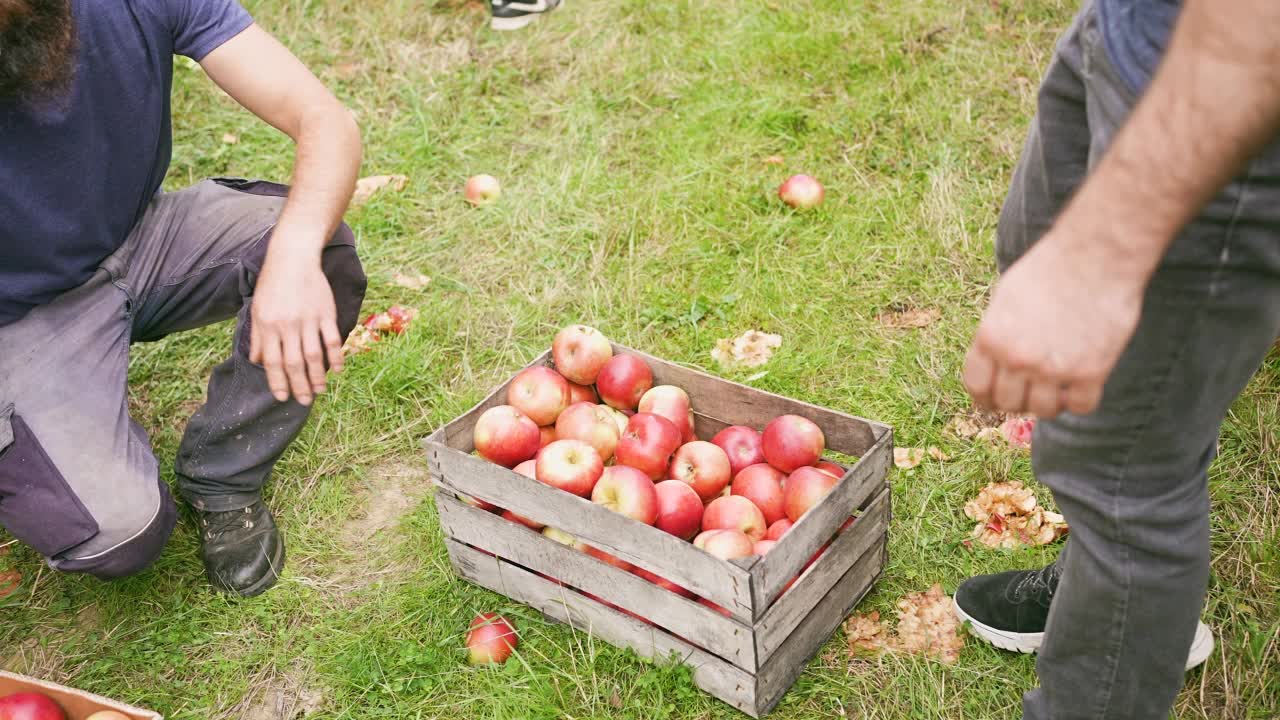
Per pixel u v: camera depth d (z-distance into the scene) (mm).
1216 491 2414
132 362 3131
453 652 2266
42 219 2076
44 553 2115
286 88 2156
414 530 2578
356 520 2648
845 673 2148
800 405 2307
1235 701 2014
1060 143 1483
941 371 2867
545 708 2127
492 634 2244
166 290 2412
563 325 3193
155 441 2906
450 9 4676
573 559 2141
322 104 2156
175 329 2535
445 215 3676
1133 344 1280
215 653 2330
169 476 2771
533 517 2160
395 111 4156
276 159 3980
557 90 4195
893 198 3557
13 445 2068
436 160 3910
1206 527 1408
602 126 4012
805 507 2133
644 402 2441
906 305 3145
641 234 3514
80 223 2148
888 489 2213
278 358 2002
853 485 2078
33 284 2148
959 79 4023
